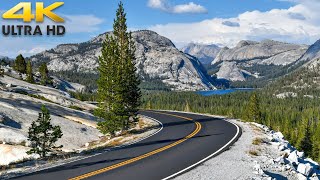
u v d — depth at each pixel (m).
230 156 19.17
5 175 15.07
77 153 21.30
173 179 14.34
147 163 17.47
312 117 154.62
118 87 34.81
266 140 25.34
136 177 14.63
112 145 24.69
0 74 86.25
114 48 35.50
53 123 42.31
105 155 19.95
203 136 27.14
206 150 21.00
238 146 22.20
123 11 38.22
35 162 18.48
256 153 20.02
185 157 18.97
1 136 34.88
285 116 150.50
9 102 47.28
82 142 40.22
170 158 18.72
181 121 41.09
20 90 68.25
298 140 87.62
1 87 64.88
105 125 34.91
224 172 15.62
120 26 38.09
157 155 19.64
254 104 94.94
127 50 37.91
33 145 35.28
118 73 35.06
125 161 17.97
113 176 14.78
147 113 57.84
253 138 25.53
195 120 41.34
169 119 45.19
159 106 169.62
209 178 14.59
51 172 15.58
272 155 20.53
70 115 51.56
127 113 35.75
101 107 35.38
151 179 14.31
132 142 25.45
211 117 45.12
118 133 36.56
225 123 36.69
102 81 35.16
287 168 17.42
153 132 31.48
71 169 16.19
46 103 55.97
